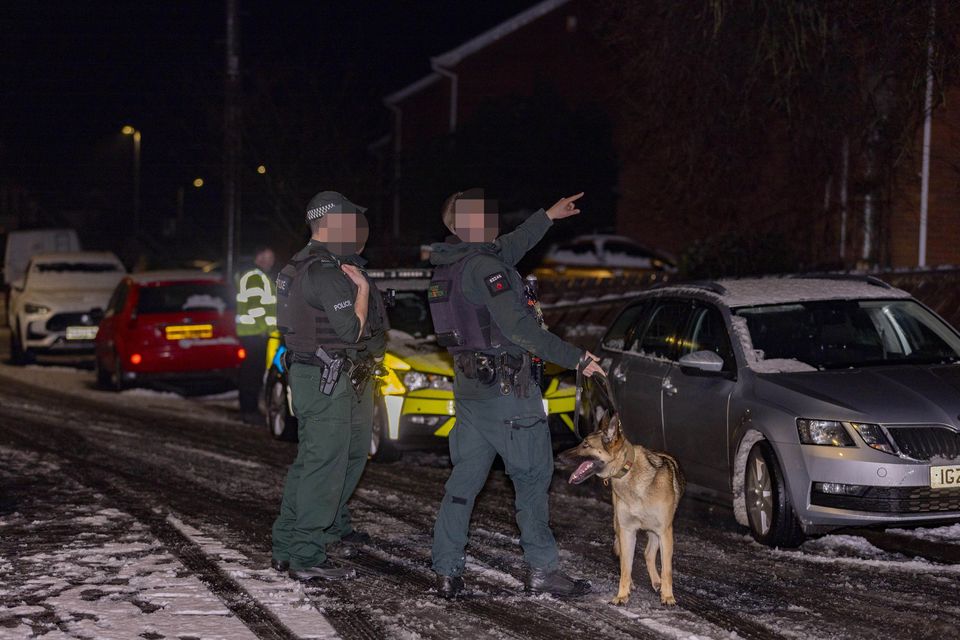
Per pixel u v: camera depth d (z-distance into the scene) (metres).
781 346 8.40
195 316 16.41
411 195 28.19
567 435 10.67
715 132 15.03
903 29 12.38
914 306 8.94
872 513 7.10
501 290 6.00
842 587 6.53
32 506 8.78
